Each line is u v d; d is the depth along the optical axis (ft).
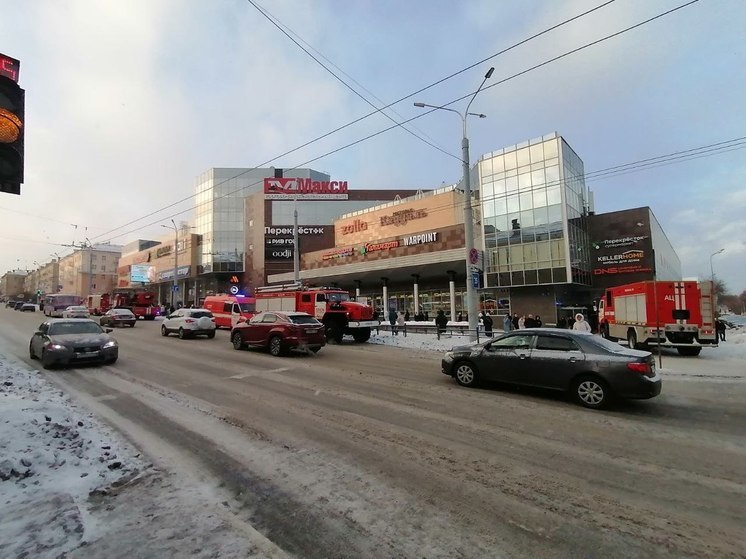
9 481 13.30
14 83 15.62
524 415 23.29
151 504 12.48
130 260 283.59
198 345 59.16
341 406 24.90
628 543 10.80
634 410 24.84
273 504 12.71
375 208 152.66
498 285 110.11
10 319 117.19
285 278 173.58
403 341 66.44
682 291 54.08
